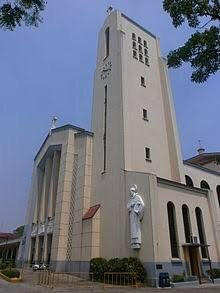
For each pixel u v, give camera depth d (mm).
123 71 30625
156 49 37031
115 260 21891
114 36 33844
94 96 34094
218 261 25328
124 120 27719
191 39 8617
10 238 66688
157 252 20875
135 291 16766
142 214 22375
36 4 8094
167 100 33312
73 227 28156
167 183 24578
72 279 23172
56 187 34125
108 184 26859
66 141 32594
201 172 36750
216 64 8633
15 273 23219
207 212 27078
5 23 8031
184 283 20234
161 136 31078
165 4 8977
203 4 8516
